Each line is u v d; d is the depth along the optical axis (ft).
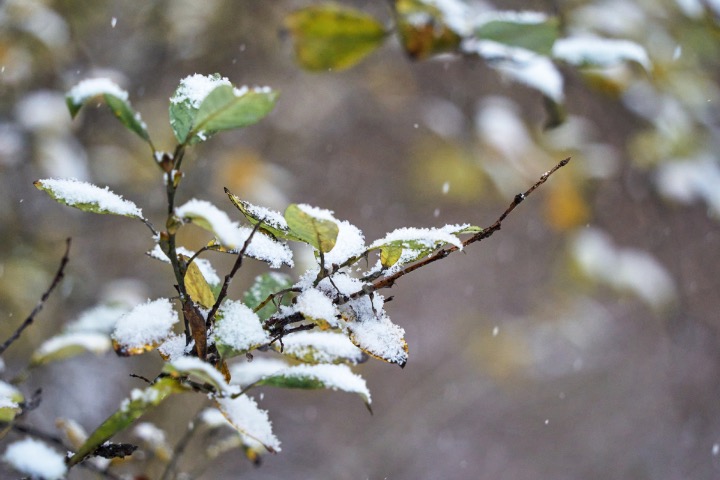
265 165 7.86
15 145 6.08
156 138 7.84
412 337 16.24
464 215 14.26
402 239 2.82
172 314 2.81
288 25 3.66
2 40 6.28
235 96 2.68
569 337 11.39
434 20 3.64
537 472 14.83
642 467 14.93
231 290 9.39
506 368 12.76
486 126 5.78
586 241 6.33
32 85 6.70
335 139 11.94
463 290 15.94
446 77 8.52
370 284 2.83
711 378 13.98
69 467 2.77
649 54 5.26
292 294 2.98
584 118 7.57
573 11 5.09
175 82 8.45
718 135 5.95
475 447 15.11
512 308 14.62
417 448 14.67
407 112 10.53
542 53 3.54
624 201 7.74
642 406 15.70
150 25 8.27
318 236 2.79
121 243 8.84
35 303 6.81
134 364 9.37
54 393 8.55
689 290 8.82
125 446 2.85
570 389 16.05
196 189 7.73
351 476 13.76
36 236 7.30
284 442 14.19
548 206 6.40
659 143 5.88
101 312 3.45
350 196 13.57
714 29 5.01
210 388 2.76
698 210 9.21
